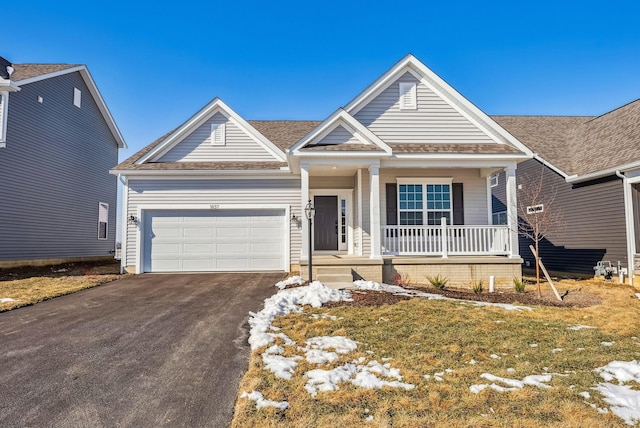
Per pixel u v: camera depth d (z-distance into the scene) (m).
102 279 11.25
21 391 3.90
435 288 9.93
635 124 12.99
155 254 12.91
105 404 3.64
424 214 12.50
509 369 4.44
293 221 13.21
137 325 6.30
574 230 13.57
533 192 13.84
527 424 3.23
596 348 5.17
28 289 9.43
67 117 17.12
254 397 3.67
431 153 10.90
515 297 8.91
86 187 18.61
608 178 12.17
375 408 3.50
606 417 3.37
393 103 12.05
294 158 10.79
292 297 7.90
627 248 11.36
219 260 13.00
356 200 12.83
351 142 10.91
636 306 7.93
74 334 5.80
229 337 5.64
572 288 10.38
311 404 3.56
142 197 13.02
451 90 11.88
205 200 13.14
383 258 10.75
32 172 15.03
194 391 3.92
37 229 15.29
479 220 12.62
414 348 5.11
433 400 3.65
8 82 13.28
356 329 5.93
